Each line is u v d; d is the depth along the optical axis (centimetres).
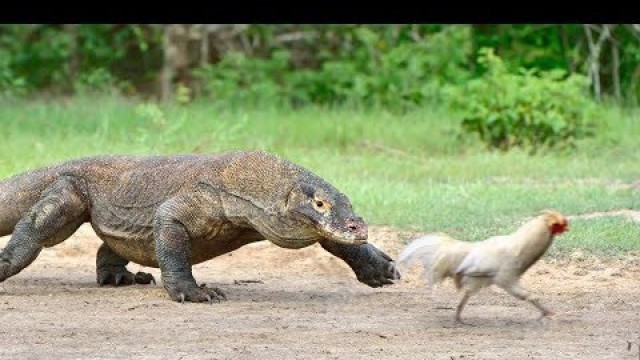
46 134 3725
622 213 2434
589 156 3547
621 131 3866
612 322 1619
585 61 4825
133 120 3875
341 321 1625
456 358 1391
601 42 4650
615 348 1452
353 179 2922
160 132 3694
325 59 5053
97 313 1677
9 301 1770
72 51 5206
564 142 3681
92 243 2316
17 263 1870
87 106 4241
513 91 3747
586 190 2730
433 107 4325
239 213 1773
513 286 1525
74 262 2203
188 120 3878
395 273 1844
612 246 2114
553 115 3691
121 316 1656
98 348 1448
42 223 1880
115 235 1886
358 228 1695
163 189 1839
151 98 4825
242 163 1784
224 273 2089
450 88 4038
